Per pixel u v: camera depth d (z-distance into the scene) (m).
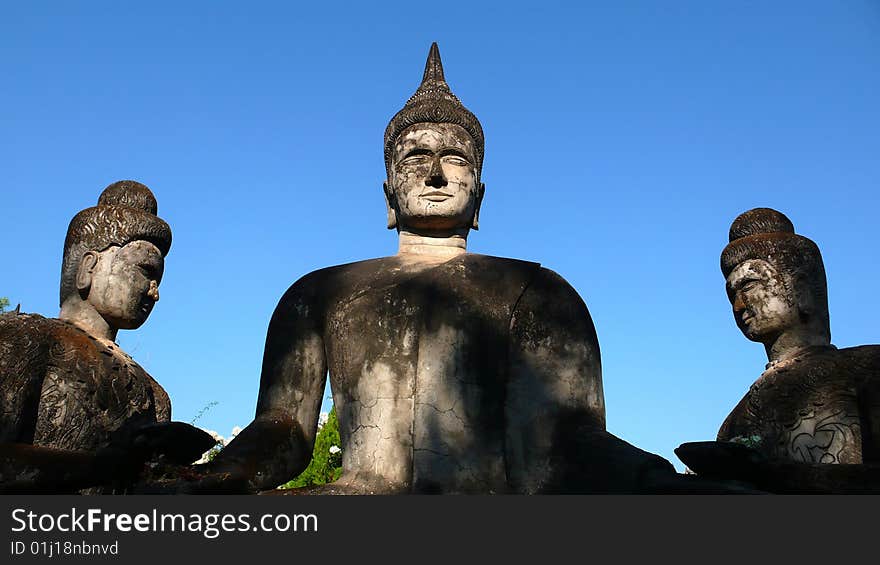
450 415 5.94
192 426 5.51
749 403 7.71
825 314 7.96
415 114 7.11
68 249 8.06
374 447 5.98
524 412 6.10
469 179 6.98
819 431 7.21
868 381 7.16
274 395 6.42
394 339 6.15
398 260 6.68
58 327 7.45
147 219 8.12
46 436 7.14
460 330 6.10
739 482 5.53
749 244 7.98
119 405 7.57
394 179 7.04
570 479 5.89
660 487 5.43
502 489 5.84
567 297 6.39
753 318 7.91
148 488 5.48
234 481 5.53
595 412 6.20
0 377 6.97
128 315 7.96
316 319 6.51
